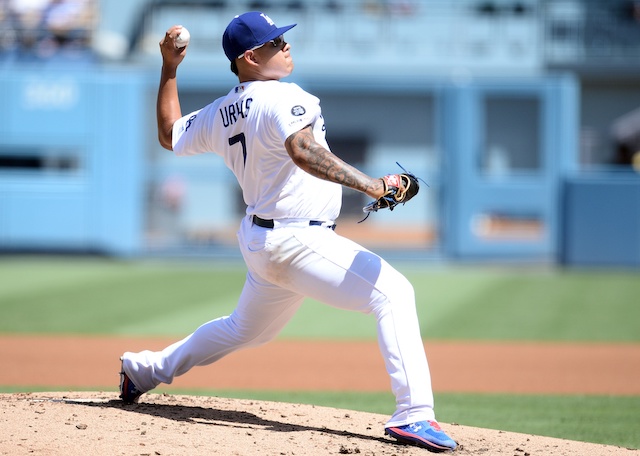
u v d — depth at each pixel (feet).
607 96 330.95
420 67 328.70
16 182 248.93
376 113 310.65
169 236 255.91
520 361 117.29
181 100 300.81
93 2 294.25
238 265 245.86
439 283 207.92
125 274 218.59
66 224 249.96
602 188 238.07
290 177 52.80
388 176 50.65
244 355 121.29
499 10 329.31
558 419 80.64
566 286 201.77
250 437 53.78
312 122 51.65
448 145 249.96
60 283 198.18
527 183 244.83
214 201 271.08
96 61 292.81
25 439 50.03
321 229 53.57
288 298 56.90
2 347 123.03
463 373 108.88
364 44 329.93
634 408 87.04
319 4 329.93
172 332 134.92
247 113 53.31
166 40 58.95
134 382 61.46
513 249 245.65
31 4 292.61
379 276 52.95
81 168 252.21
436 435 52.31
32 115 250.78
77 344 125.08
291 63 55.47
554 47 330.95
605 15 329.31
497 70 327.67
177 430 54.08
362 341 134.41
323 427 59.21
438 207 252.62
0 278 207.72
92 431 52.37
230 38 54.49
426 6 330.13
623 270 237.45
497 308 167.63
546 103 245.45
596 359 118.83
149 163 264.11
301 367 112.27
